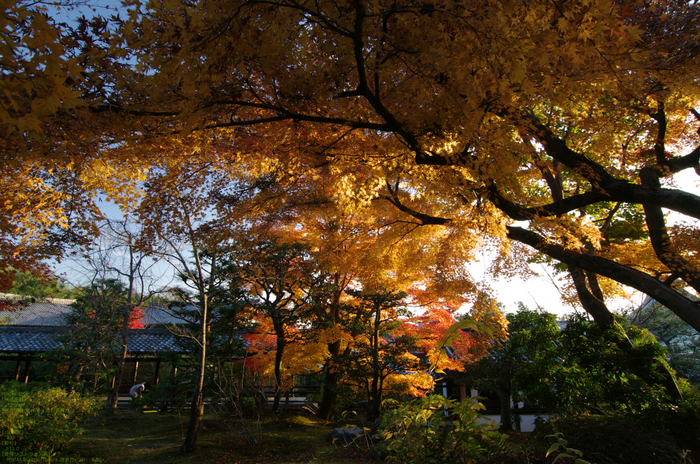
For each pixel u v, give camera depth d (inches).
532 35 113.7
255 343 571.5
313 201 332.2
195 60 116.4
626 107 272.4
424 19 132.4
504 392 532.4
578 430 182.7
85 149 145.6
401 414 80.9
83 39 124.3
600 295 357.1
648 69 175.3
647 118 327.6
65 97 77.3
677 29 181.5
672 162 290.0
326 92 162.6
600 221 430.3
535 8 114.3
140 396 556.7
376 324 457.7
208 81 131.8
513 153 189.9
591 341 319.6
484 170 163.3
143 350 678.5
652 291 216.4
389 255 382.0
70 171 191.3
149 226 237.9
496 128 165.6
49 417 309.0
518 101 167.9
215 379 472.1
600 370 306.2
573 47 114.6
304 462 324.8
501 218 236.7
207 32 117.4
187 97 137.3
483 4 116.0
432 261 379.6
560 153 204.4
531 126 175.3
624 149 339.6
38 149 128.3
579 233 256.1
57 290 937.5
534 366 351.3
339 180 237.0
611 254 359.3
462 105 148.0
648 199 187.0
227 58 124.0
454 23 122.0
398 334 528.4
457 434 75.2
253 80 165.0
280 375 510.6
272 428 437.4
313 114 181.0
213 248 288.5
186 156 198.8
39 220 194.1
